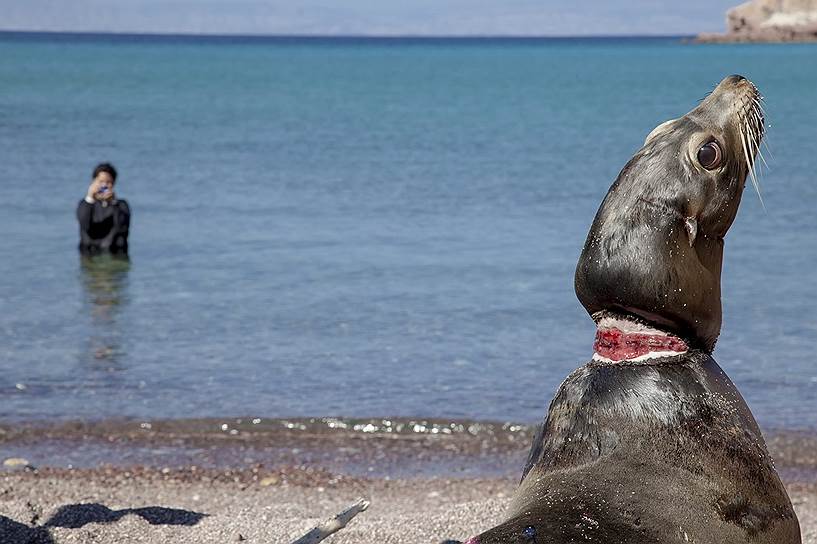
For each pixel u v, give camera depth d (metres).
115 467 9.18
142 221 22.14
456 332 13.47
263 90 70.94
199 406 10.72
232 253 18.67
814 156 33.19
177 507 8.13
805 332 13.38
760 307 14.70
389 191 27.22
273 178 29.77
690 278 4.44
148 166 32.03
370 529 7.27
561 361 12.25
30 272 16.88
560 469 4.45
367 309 14.70
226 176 30.11
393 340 13.12
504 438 9.98
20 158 33.16
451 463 9.39
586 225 21.88
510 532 4.11
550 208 24.25
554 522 4.12
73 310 14.52
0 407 10.64
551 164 32.50
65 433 10.01
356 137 41.41
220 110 54.09
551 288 15.98
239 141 39.78
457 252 18.91
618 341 4.54
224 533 7.21
